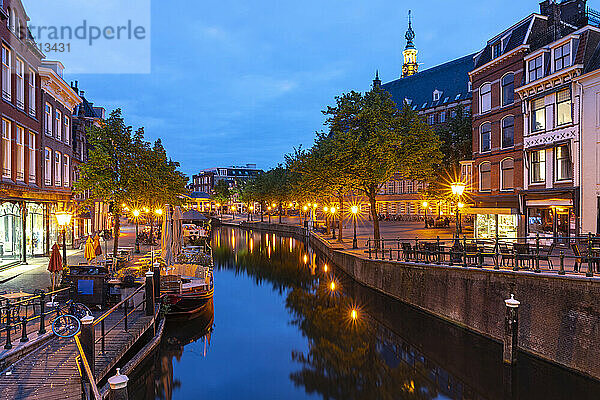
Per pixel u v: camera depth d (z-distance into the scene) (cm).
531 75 2389
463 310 1561
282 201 6550
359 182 2459
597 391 1104
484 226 2770
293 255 3847
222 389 1162
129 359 1199
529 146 2378
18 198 2081
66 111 2941
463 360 1388
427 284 1761
